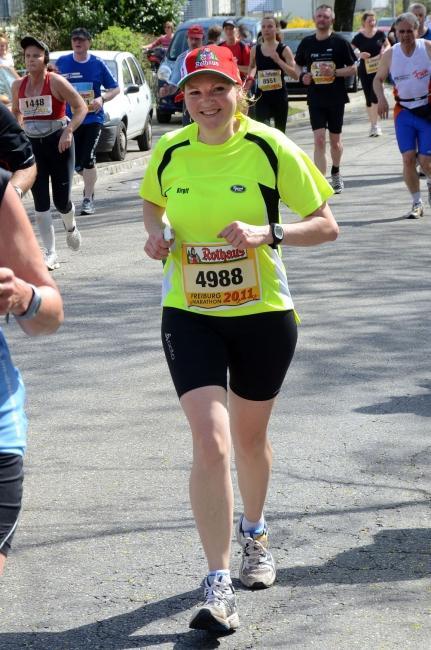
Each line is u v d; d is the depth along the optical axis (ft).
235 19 121.29
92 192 65.57
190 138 19.01
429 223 56.59
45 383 32.19
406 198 64.85
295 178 18.86
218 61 18.26
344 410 28.99
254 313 18.81
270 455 19.80
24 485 24.44
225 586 17.88
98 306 41.63
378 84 56.65
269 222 18.99
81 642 17.84
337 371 32.40
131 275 47.24
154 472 25.07
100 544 21.43
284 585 19.63
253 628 18.17
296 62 67.21
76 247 51.16
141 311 40.65
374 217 58.85
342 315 38.73
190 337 18.66
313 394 30.37
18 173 30.45
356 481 24.23
